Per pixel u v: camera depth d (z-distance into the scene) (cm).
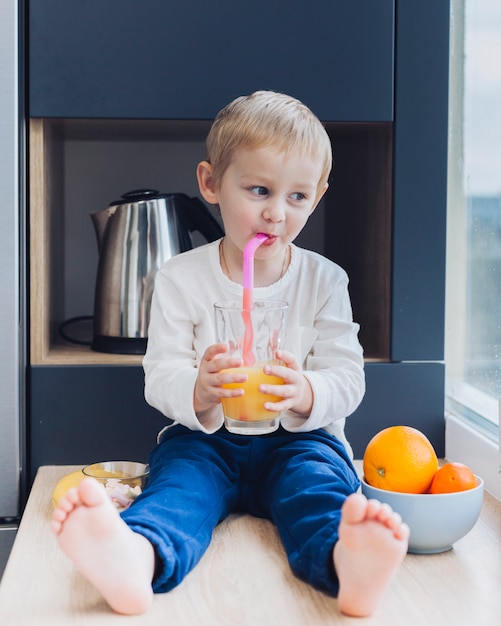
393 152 150
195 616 92
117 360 151
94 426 148
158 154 196
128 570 91
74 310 197
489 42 146
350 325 138
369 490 111
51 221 163
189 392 123
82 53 145
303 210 127
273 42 147
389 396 152
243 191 125
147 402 148
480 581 102
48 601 96
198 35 146
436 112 150
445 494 107
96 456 148
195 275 138
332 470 119
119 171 196
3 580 102
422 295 152
